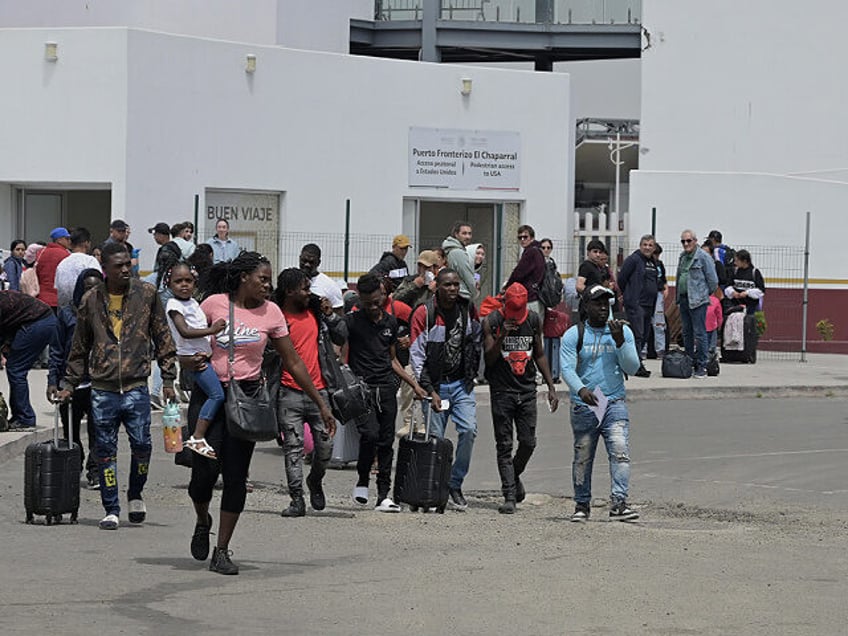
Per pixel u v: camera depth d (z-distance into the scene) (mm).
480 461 21422
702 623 10891
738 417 26594
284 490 18406
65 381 15234
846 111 43938
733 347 35500
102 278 18047
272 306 13148
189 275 14828
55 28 34906
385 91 39062
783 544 14766
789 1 44125
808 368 34625
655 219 41375
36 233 36094
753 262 41562
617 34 46125
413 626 10641
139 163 34938
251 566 12977
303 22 42375
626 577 12719
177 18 39969
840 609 11500
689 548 14406
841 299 41375
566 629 10625
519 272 28234
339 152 38406
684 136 45219
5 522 15367
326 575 12609
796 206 41625
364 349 16922
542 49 46375
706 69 44938
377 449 17188
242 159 36875
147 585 11992
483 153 40344
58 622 10547
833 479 19766
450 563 13320
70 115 34938
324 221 38250
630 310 31188
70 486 15242
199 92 36031
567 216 41812
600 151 53062
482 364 29438
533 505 17812
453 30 45781
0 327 21109
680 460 21406
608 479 19906
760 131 44562
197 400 12828
